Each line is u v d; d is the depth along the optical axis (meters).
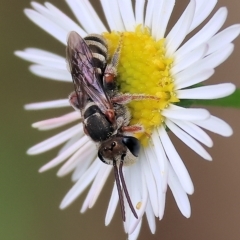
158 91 0.09
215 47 0.09
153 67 0.09
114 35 0.09
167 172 0.09
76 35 0.09
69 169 0.09
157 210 0.09
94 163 0.09
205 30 0.09
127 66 0.09
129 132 0.09
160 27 0.09
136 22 0.09
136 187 0.09
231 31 0.09
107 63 0.09
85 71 0.09
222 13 0.09
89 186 0.10
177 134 0.09
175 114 0.09
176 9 0.10
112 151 0.09
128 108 0.09
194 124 0.09
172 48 0.09
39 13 0.09
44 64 0.09
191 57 0.09
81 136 0.09
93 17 0.09
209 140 0.09
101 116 0.09
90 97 0.09
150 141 0.09
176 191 0.09
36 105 0.09
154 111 0.09
